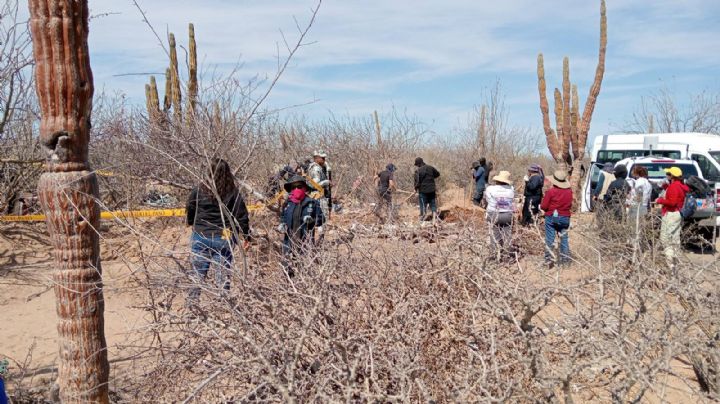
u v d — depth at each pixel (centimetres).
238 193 512
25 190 1091
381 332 310
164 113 626
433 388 310
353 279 372
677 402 379
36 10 326
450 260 363
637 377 280
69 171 342
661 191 1066
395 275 368
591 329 303
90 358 351
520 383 293
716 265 414
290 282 342
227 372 311
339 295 347
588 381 351
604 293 371
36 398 436
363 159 1844
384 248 396
